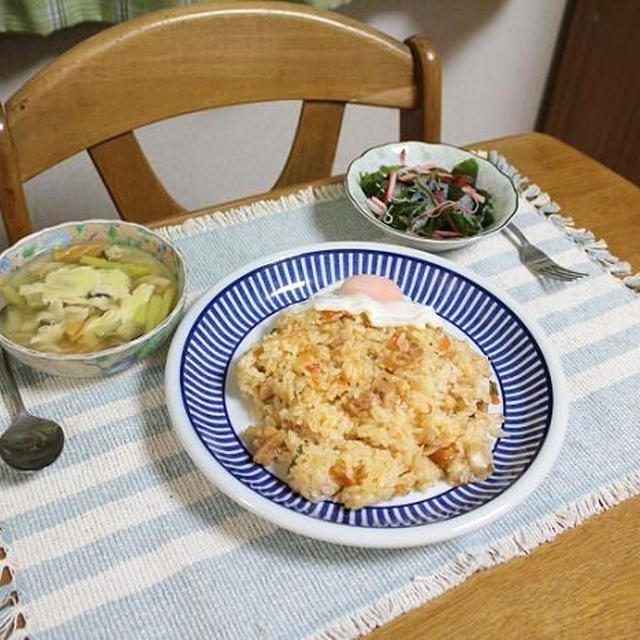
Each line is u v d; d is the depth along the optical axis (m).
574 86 1.30
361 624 0.36
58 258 0.51
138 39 0.59
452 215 0.61
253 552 0.39
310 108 0.70
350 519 0.39
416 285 0.54
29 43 0.84
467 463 0.41
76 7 0.77
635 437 0.46
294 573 0.38
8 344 0.43
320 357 0.44
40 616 0.35
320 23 0.65
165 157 1.06
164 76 0.61
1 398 0.46
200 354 0.47
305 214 0.62
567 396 0.45
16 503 0.40
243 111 1.07
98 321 0.46
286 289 0.54
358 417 0.42
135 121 0.62
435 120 0.72
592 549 0.40
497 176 0.62
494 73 1.29
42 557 0.38
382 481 0.39
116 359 0.45
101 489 0.41
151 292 0.49
